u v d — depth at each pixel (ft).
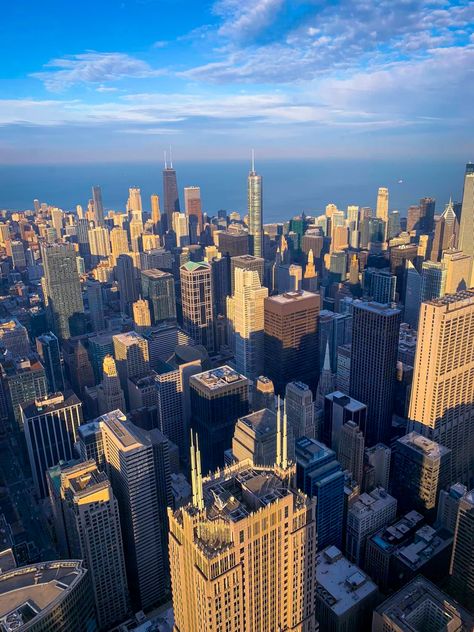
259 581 573.33
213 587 524.52
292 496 576.20
